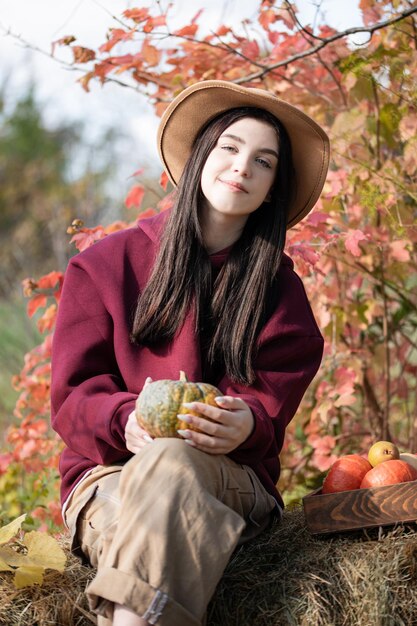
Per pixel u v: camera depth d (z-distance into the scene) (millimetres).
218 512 2107
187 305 2598
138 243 2748
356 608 2205
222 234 2705
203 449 2250
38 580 2309
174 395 2256
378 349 3982
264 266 2670
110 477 2434
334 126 3688
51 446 3920
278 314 2670
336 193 3529
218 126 2656
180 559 2062
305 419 3996
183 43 3727
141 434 2287
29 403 3934
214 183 2617
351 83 3615
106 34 3479
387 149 3848
